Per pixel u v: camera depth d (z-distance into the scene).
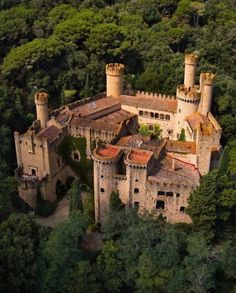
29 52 152.12
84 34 168.88
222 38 185.12
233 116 143.75
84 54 164.38
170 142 116.38
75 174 123.19
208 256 88.31
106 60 168.75
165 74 158.38
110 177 102.00
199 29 197.12
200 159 107.94
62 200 119.50
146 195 102.12
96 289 83.94
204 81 125.62
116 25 176.88
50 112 131.12
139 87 160.25
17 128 136.00
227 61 175.75
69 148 120.44
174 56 170.62
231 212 105.56
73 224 90.75
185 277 84.69
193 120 126.81
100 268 88.00
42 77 153.62
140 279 84.81
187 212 98.81
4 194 100.38
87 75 156.88
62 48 159.75
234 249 93.25
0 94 135.50
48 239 90.69
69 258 87.38
